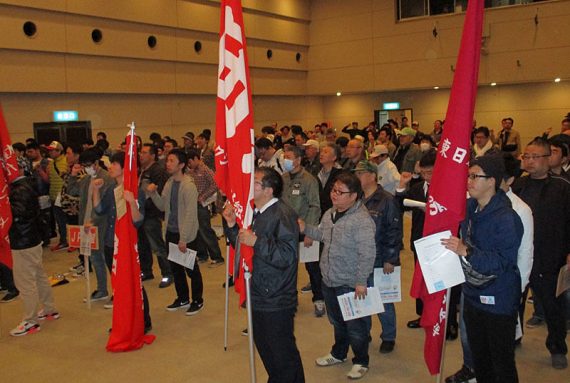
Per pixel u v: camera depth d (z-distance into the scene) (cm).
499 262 284
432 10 1789
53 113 1221
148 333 528
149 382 426
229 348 491
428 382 409
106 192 573
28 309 538
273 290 320
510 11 1644
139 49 1390
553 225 408
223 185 336
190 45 1545
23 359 478
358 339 412
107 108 1345
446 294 313
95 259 637
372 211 439
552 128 1686
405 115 1928
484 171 289
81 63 1258
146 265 721
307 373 430
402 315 554
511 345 294
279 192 334
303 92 2042
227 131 306
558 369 420
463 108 287
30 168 919
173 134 1534
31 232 538
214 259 784
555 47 1588
